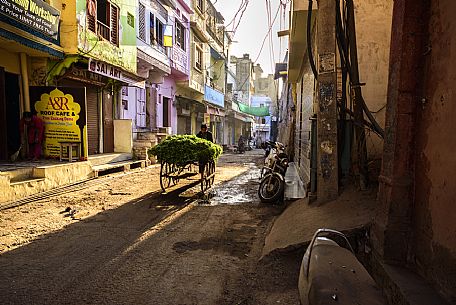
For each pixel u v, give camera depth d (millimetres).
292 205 6578
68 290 3648
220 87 34125
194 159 8852
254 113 37719
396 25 3422
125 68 13953
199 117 28859
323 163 5453
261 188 8500
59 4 10633
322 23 5445
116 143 15391
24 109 10562
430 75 3016
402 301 2650
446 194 2621
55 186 9047
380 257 3387
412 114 3273
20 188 7715
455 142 2523
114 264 4379
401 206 3283
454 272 2441
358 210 4625
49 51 10109
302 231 4625
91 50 11484
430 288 2732
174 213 7152
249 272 4191
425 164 3025
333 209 4992
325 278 2043
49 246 4992
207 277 4043
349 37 5527
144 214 7023
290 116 20188
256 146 48656
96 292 3617
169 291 3680
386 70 6512
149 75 18750
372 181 5531
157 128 19578
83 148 10711
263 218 6812
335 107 5430
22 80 10422
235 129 46125
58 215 6742
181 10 21828
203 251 4922
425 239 2943
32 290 3625
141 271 4180
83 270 4172
